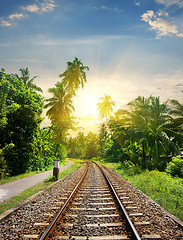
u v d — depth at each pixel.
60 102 33.88
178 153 21.67
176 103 21.50
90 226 4.36
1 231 4.24
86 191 8.43
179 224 4.50
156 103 23.03
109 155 40.50
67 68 34.12
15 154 14.86
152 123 22.03
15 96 16.48
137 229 4.17
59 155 35.34
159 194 8.08
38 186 9.73
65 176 13.91
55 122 32.81
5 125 14.75
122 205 5.81
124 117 26.56
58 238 3.78
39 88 27.55
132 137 22.83
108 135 56.41
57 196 7.46
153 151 20.75
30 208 5.90
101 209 5.63
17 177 13.01
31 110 16.08
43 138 24.55
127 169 19.69
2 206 6.06
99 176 14.24
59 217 4.82
